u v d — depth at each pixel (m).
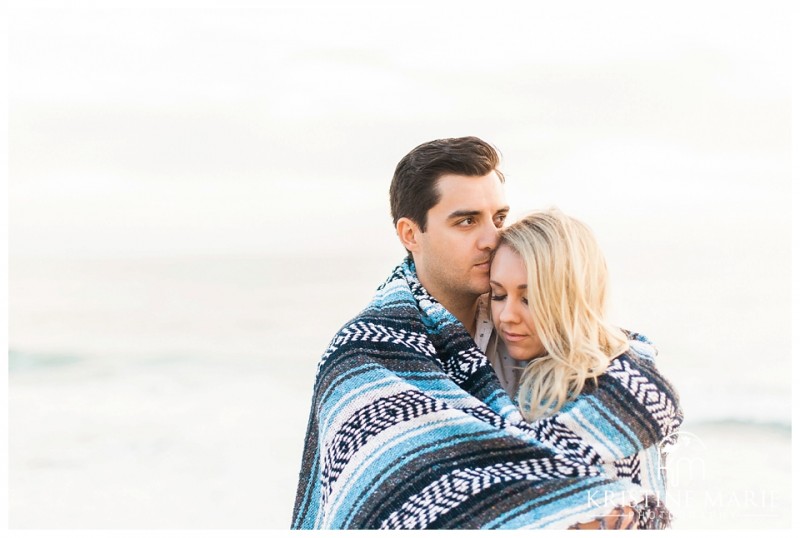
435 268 2.95
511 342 2.78
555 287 2.66
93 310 20.12
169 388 16.61
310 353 18.73
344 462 2.59
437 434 2.54
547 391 2.65
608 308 2.79
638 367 2.70
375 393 2.65
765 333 17.50
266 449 13.59
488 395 2.71
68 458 13.38
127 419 14.85
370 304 3.03
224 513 11.59
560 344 2.68
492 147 2.96
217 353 18.45
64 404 15.61
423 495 2.45
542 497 2.39
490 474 2.45
